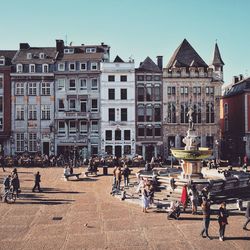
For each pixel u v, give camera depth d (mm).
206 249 16391
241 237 18047
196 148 29672
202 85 57812
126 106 57594
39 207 24406
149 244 17062
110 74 57625
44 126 58031
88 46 61500
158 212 23031
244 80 63156
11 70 58375
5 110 58219
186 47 61656
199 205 24016
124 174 32406
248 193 28609
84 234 18578
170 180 27109
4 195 26078
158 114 57750
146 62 58500
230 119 66312
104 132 57594
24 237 18125
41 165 49062
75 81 57906
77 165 50094
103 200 26781
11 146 58031
